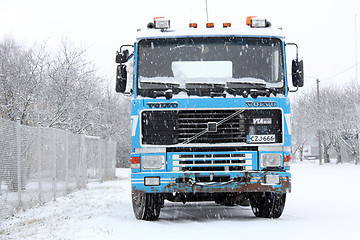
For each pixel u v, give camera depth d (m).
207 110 9.28
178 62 9.59
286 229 8.26
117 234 8.03
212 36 9.75
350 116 50.03
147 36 9.71
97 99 30.56
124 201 14.63
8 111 21.28
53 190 16.09
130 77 10.52
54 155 16.20
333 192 16.45
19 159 12.51
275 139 9.29
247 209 12.53
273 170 9.24
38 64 23.59
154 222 9.62
